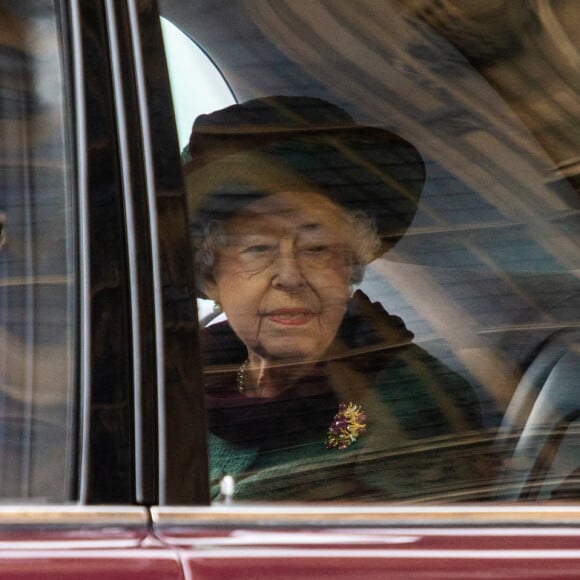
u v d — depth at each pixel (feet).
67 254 22.66
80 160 22.81
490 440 24.93
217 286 23.76
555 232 26.43
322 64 25.79
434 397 24.97
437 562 22.40
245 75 25.02
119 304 22.58
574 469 25.12
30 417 22.41
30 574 21.39
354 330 24.89
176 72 24.02
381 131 25.88
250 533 22.75
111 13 23.45
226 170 24.16
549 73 27.45
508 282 25.96
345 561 22.25
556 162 26.89
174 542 22.25
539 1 27.84
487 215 26.21
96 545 21.95
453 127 26.45
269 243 24.44
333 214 25.02
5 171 22.95
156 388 22.70
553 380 25.49
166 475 22.63
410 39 26.63
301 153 25.08
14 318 22.62
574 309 26.08
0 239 22.77
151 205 23.08
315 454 23.85
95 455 22.30
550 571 22.44
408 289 25.39
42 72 23.12
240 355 23.80
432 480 24.41
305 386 24.12
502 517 23.62
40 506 22.20
